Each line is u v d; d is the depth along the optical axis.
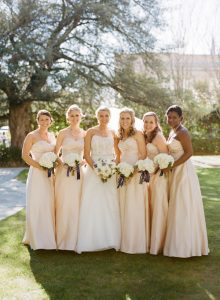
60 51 16.83
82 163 4.95
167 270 4.22
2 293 3.63
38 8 16.11
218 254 4.74
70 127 5.05
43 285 3.82
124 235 4.78
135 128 4.88
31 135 4.95
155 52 18.08
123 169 4.62
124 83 17.11
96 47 16.78
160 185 4.66
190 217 4.50
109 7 16.16
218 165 15.39
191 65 24.11
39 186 4.82
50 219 4.82
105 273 4.14
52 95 15.88
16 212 6.98
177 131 4.65
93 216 4.75
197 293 3.66
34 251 4.82
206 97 24.11
